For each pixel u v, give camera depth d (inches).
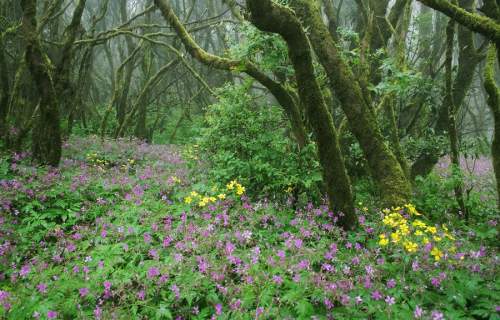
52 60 499.8
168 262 169.9
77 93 466.6
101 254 180.9
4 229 199.6
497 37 184.4
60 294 150.5
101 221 212.2
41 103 289.0
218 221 203.2
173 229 202.4
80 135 539.8
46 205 237.8
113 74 745.0
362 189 289.7
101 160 360.8
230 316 142.9
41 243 196.7
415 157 325.7
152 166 352.8
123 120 609.6
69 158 362.6
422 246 178.7
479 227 235.0
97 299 152.6
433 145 312.5
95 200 254.1
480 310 139.5
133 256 179.3
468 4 306.8
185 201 221.8
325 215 212.5
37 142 302.0
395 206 222.4
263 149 255.6
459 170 252.1
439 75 452.8
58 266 173.8
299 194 247.4
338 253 180.2
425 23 536.4
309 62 187.2
